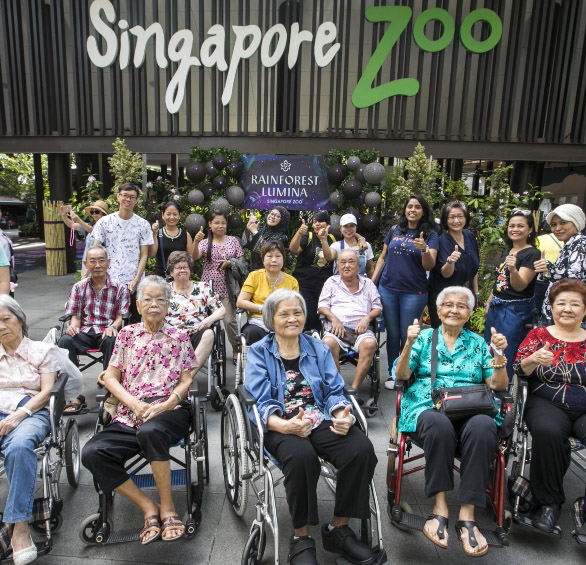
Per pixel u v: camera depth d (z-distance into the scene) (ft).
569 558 7.68
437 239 12.80
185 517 8.43
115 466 7.50
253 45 24.07
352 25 26.48
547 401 8.70
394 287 13.21
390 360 13.88
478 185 45.19
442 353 8.89
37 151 26.73
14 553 6.88
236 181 23.86
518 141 24.95
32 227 61.72
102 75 25.46
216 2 24.02
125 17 27.22
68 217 16.47
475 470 7.34
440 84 24.63
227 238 15.61
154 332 8.71
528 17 25.40
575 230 10.78
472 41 23.90
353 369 16.14
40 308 23.18
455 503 9.07
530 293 11.30
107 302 12.23
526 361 8.71
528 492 8.30
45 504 7.38
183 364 8.66
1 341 8.34
